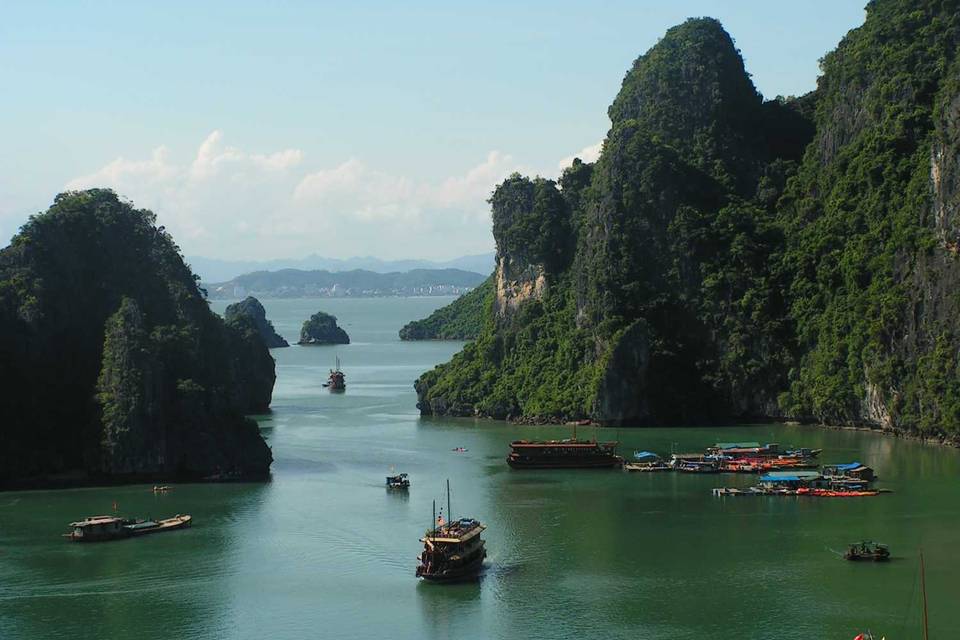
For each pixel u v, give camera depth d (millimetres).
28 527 181875
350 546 169625
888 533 171125
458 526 162250
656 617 139625
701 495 199625
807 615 139125
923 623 136250
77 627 139625
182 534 177000
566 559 161750
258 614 143125
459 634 135750
